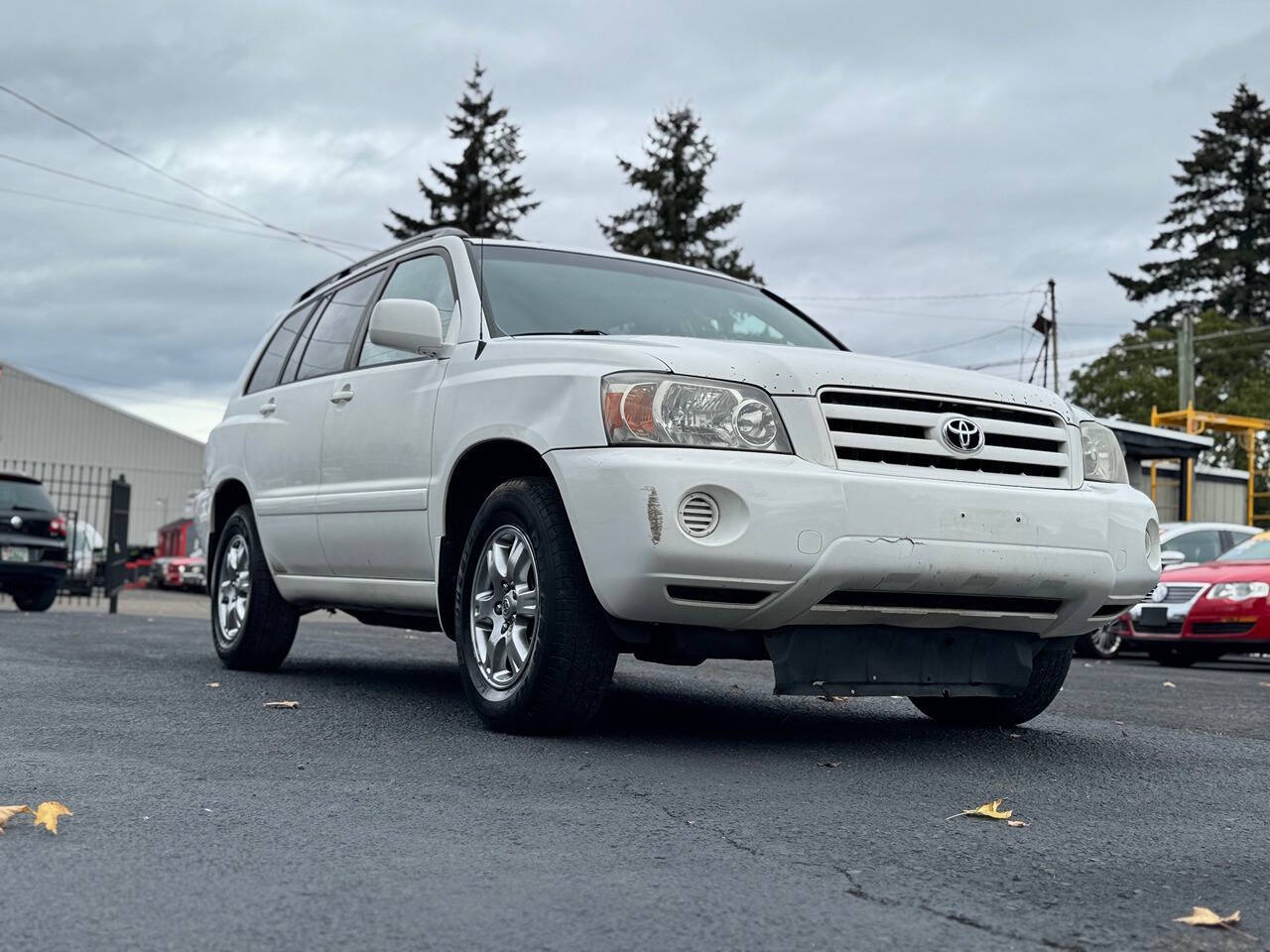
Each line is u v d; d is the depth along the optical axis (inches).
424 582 200.4
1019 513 165.8
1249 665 496.1
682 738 178.7
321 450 226.2
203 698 211.3
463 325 196.1
